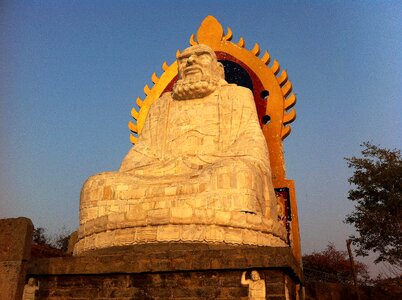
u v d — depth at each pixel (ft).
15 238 24.76
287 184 55.98
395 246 57.00
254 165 42.45
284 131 59.88
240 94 53.42
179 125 53.31
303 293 41.81
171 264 30.81
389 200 58.54
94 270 32.14
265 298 28.55
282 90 61.93
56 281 33.17
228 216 36.91
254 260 29.43
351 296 56.70
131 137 68.90
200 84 53.47
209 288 29.89
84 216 42.86
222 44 69.05
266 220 39.11
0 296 23.59
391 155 61.98
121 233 37.93
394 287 55.36
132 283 31.48
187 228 36.52
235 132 50.96
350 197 62.49
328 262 109.29
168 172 47.03
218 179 38.86
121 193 41.55
